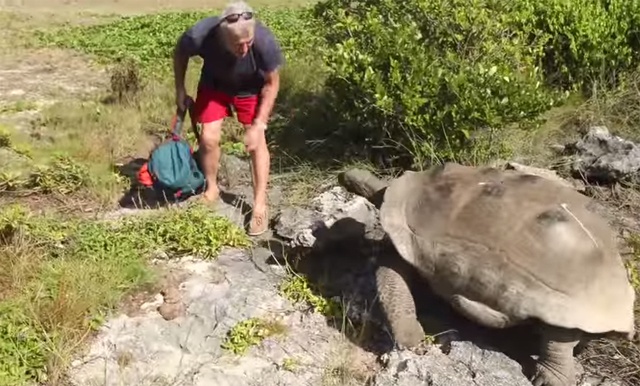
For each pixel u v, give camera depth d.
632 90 7.02
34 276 4.67
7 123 7.99
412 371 3.92
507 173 4.37
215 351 4.27
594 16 7.55
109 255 4.94
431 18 6.60
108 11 19.31
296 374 4.10
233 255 5.20
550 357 3.82
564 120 6.85
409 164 6.14
